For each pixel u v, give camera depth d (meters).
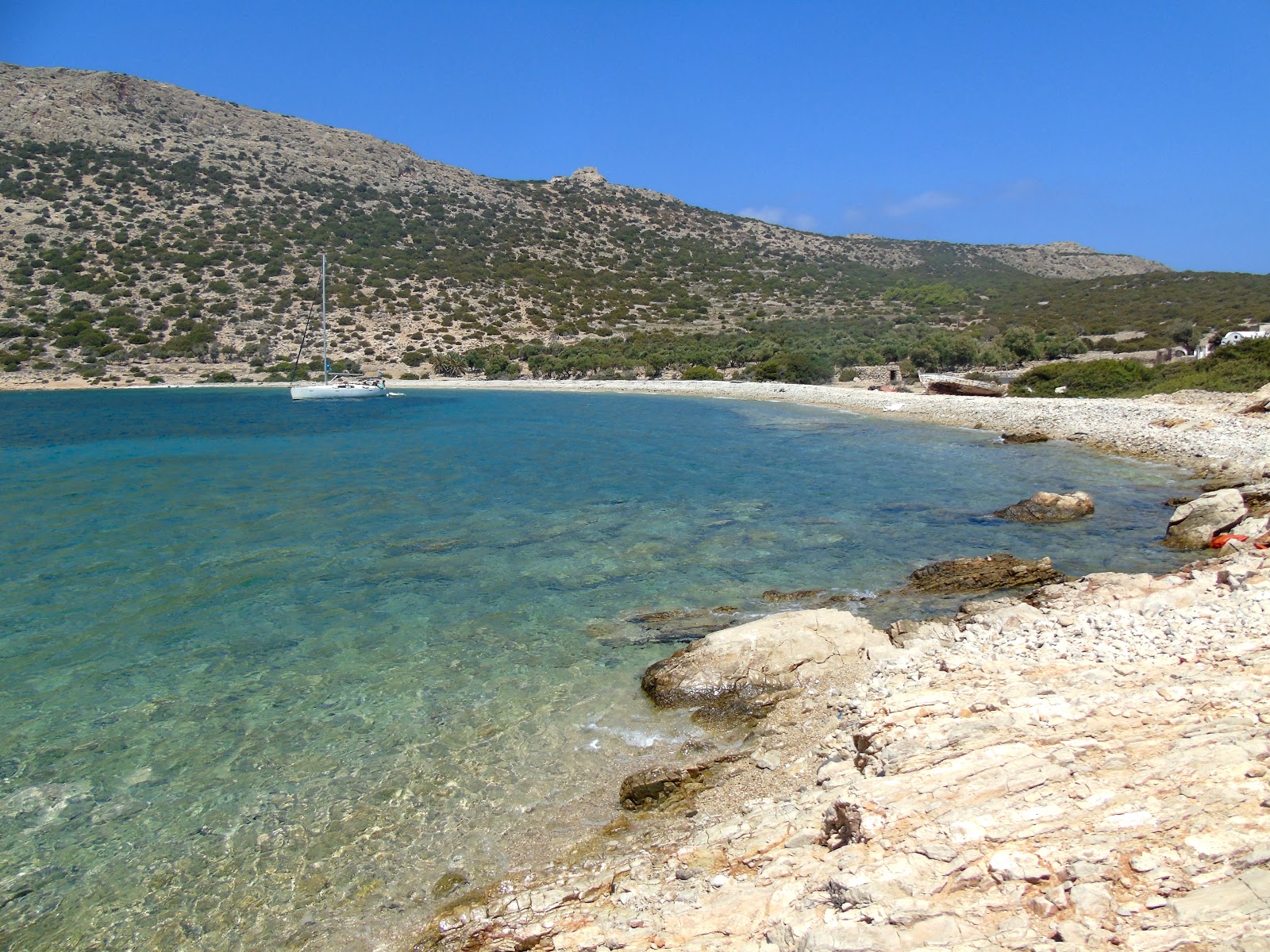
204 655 11.95
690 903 6.00
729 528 19.42
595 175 178.12
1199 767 5.71
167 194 113.81
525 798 8.25
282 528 19.77
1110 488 23.11
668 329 101.75
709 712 9.98
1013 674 8.66
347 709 10.21
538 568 16.25
